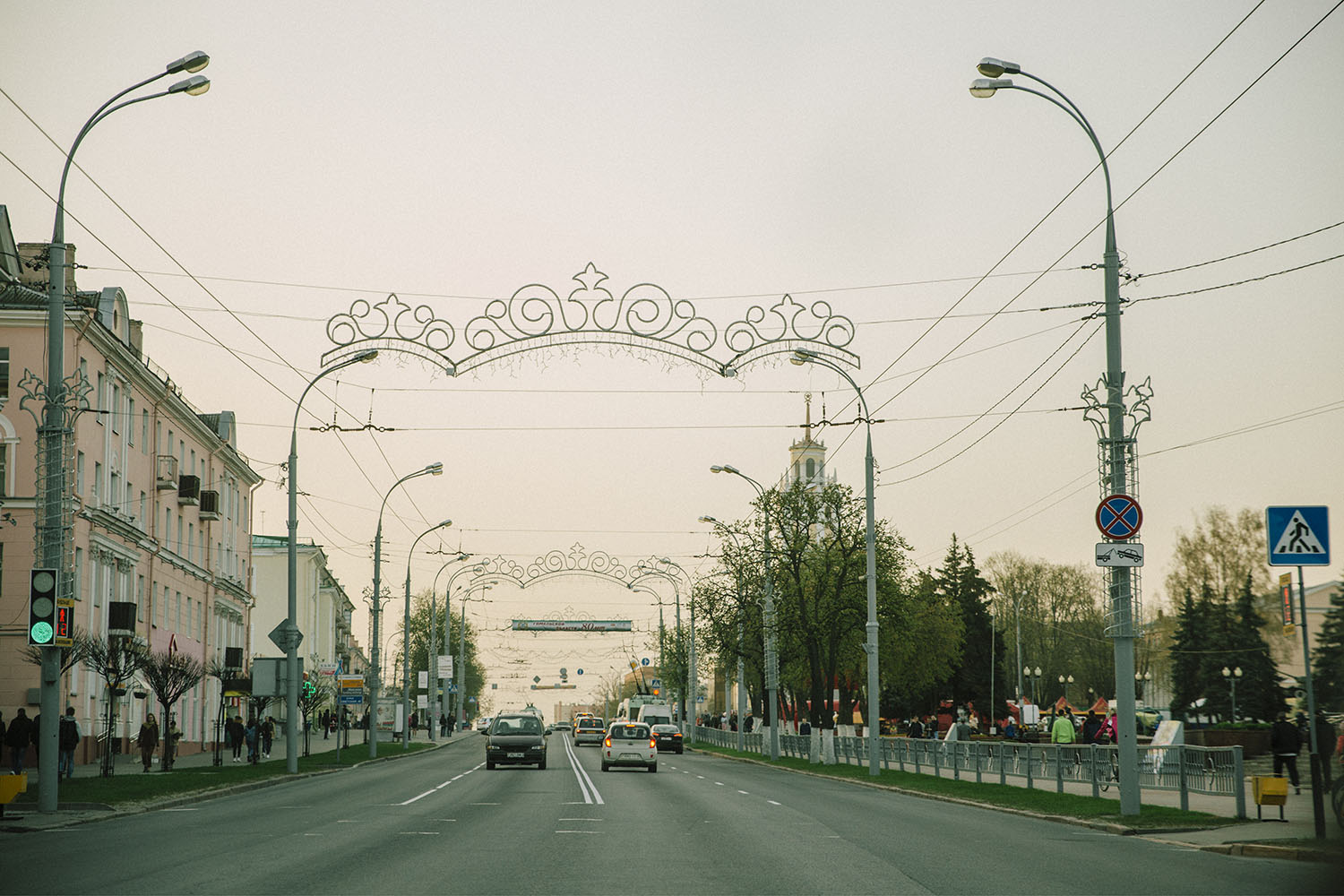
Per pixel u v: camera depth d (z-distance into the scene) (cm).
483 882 1298
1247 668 6469
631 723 4509
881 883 1315
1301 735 3061
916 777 3753
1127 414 2266
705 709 14688
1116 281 2297
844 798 2944
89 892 1199
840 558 5572
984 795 2886
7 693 4106
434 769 4541
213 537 6512
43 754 2269
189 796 2730
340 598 11744
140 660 3600
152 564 5372
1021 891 1266
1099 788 2845
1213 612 6631
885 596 5491
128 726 4997
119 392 4906
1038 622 10738
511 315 2603
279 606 9625
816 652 5400
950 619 8012
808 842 1788
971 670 9338
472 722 15088
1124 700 2228
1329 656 3002
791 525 5469
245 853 1590
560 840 1791
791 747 5747
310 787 3331
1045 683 10769
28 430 4219
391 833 1891
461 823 2084
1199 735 4506
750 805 2639
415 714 10988
